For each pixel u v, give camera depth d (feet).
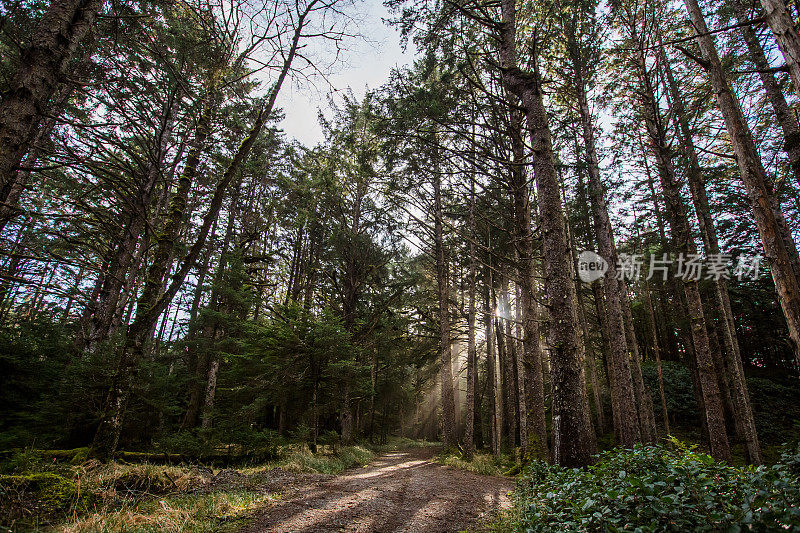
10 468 18.11
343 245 57.11
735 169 43.62
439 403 121.60
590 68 38.68
